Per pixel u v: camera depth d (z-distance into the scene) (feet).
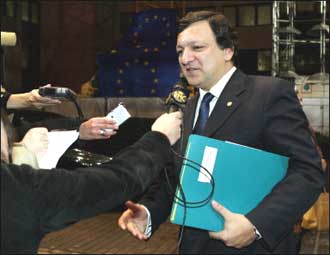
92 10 40.34
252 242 5.75
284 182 5.73
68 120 5.87
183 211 5.57
